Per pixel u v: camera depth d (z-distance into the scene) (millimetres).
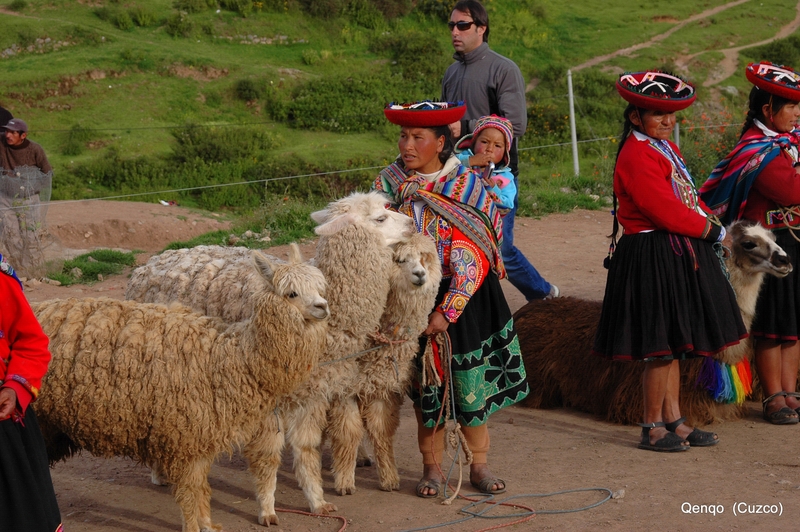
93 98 27562
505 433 5379
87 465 5008
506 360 4332
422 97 30250
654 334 4586
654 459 4676
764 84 5145
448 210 4180
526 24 38875
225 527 3986
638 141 4656
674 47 37719
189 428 3633
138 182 22922
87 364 3609
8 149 10336
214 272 4672
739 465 4500
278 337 3607
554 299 6398
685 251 4586
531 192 13867
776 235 5301
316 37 35000
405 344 4219
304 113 28641
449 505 4137
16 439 2896
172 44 32438
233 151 24906
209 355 3703
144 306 3865
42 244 10227
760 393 5789
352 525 3953
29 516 2887
